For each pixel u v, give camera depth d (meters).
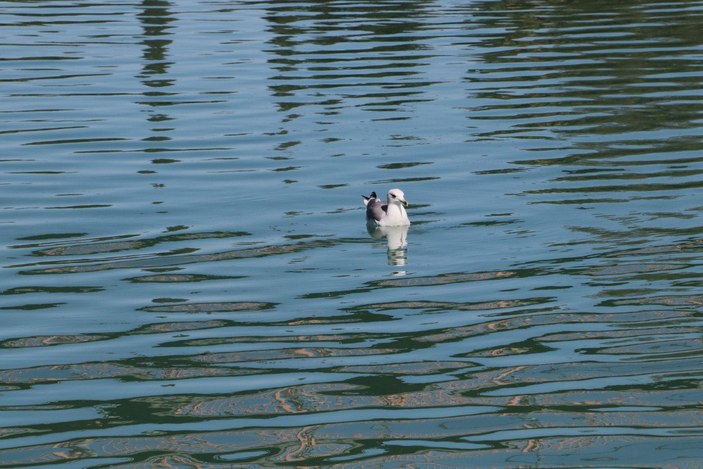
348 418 11.88
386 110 26.33
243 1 42.59
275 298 15.43
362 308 15.02
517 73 29.81
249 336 14.12
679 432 11.45
